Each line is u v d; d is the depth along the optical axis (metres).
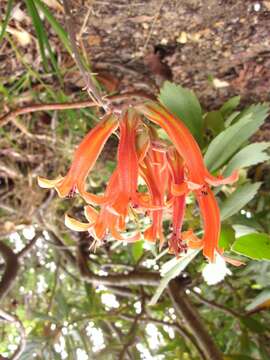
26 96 0.35
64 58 0.33
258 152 0.24
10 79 0.34
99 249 0.48
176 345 0.45
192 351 0.45
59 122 0.38
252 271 0.34
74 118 0.35
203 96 0.36
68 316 0.45
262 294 0.33
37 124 0.38
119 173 0.18
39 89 0.35
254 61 0.33
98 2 0.29
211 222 0.18
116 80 0.34
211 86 0.35
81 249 0.46
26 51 0.32
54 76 0.34
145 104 0.19
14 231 0.43
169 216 0.22
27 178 0.41
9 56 0.32
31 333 0.46
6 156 0.41
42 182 0.18
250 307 0.33
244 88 0.35
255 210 0.38
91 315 0.44
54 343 0.42
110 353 0.44
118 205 0.17
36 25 0.24
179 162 0.19
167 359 0.45
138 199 0.18
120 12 0.30
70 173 0.18
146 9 0.30
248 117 0.24
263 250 0.25
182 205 0.19
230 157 0.25
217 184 0.18
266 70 0.34
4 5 0.29
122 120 0.18
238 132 0.25
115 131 0.20
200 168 0.18
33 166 0.41
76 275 0.48
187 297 0.42
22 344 0.39
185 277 0.42
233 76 0.34
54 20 0.25
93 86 0.22
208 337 0.38
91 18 0.30
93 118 0.36
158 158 0.19
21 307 0.49
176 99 0.28
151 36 0.32
